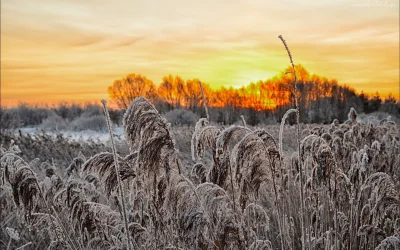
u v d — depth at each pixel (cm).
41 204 397
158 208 308
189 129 1609
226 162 332
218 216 313
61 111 5669
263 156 330
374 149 473
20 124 3531
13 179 377
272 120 5597
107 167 318
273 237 473
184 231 284
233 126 314
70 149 1296
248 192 338
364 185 403
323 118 5506
